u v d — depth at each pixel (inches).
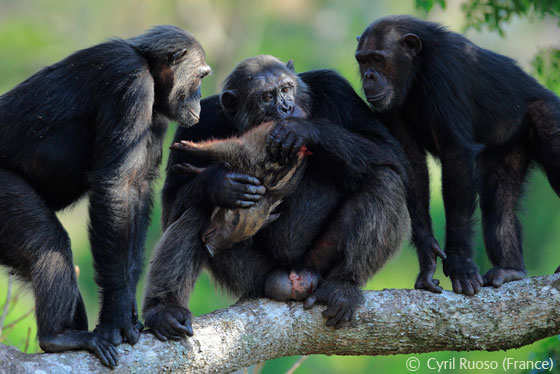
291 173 461.4
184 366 415.2
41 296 417.1
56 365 394.3
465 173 516.1
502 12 689.6
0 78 1649.9
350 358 1133.1
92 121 460.4
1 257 436.5
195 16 1521.9
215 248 458.6
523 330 446.6
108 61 459.8
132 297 444.8
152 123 497.0
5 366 382.3
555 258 879.1
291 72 520.1
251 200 447.5
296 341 448.5
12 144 451.5
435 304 449.7
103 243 432.1
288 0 1801.2
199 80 503.5
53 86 460.4
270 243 490.3
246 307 445.7
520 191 591.8
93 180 439.5
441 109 523.2
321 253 480.1
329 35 1860.2
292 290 450.6
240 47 1530.5
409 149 550.3
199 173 486.6
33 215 427.2
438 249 507.2
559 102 569.9
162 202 521.0
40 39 1700.3
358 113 521.0
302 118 489.7
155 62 489.4
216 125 532.4
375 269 474.6
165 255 455.8
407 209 495.8
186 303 455.2
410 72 538.0
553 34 1493.6
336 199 496.1
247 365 437.4
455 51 539.5
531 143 579.8
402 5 1985.7
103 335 414.6
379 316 446.0
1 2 1755.7
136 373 406.3
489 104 547.8
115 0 1737.2
